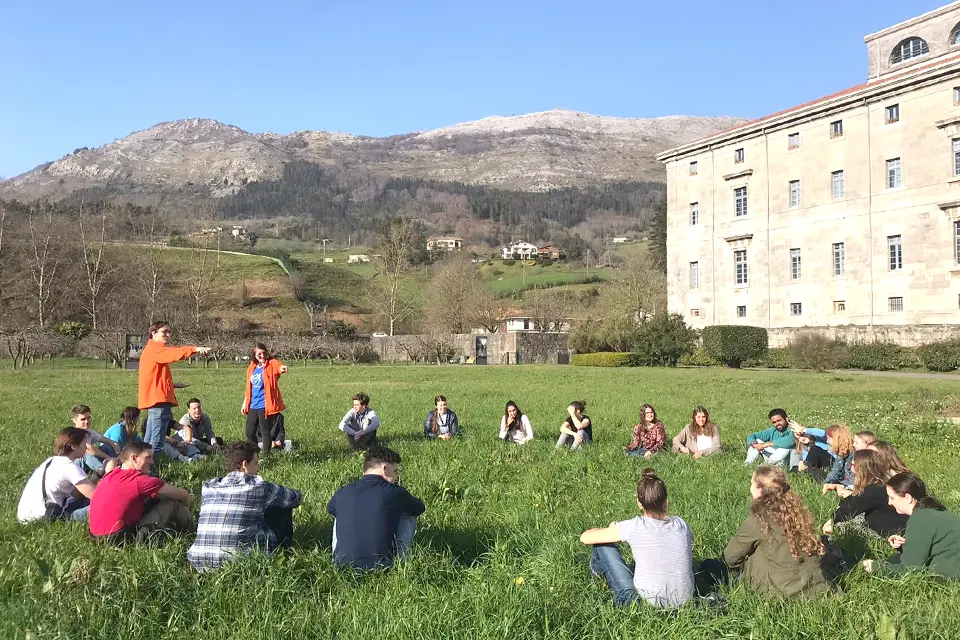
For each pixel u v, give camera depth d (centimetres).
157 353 1325
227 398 2700
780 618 572
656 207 11312
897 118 5669
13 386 3216
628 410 2358
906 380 3894
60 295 7875
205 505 716
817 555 634
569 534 780
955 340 4819
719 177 7019
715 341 5834
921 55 6400
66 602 599
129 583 635
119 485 789
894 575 664
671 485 1092
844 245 5991
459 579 671
